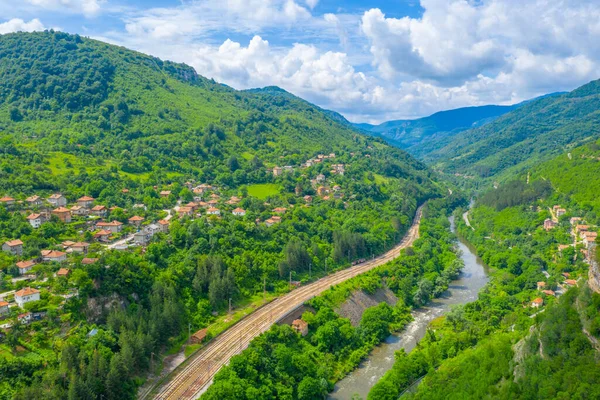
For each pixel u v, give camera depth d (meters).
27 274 160.25
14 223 191.38
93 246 188.88
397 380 141.88
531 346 117.81
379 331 179.88
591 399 93.69
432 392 127.94
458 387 124.25
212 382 134.38
